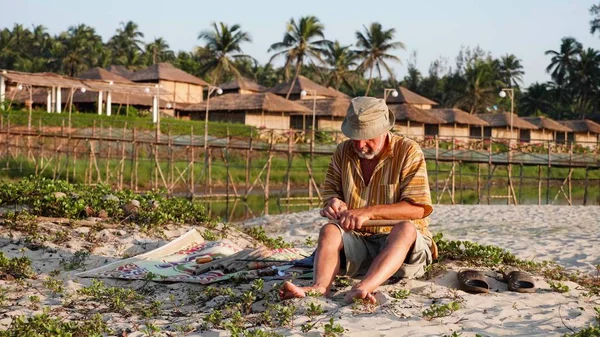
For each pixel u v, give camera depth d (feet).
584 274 24.98
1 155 110.11
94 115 128.57
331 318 13.99
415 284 18.04
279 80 251.80
